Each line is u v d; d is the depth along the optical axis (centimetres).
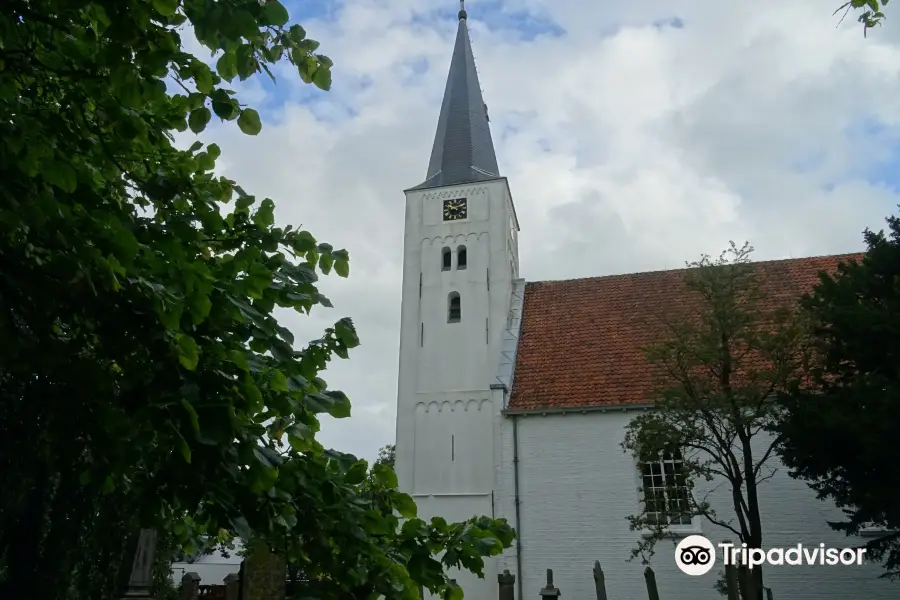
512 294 2367
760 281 1675
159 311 308
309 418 382
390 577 372
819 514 1652
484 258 2336
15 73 351
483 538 398
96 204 353
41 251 304
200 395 317
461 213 2427
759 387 1370
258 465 319
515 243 2639
